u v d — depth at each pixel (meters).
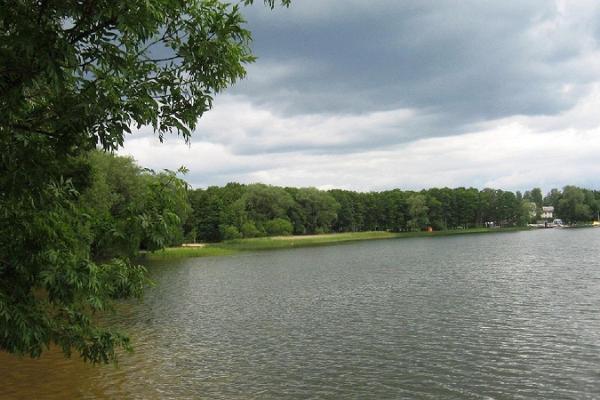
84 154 6.71
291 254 84.12
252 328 25.23
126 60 6.01
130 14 5.17
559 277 41.44
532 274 44.25
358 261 65.44
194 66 6.57
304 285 41.62
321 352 20.44
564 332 22.41
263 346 21.56
